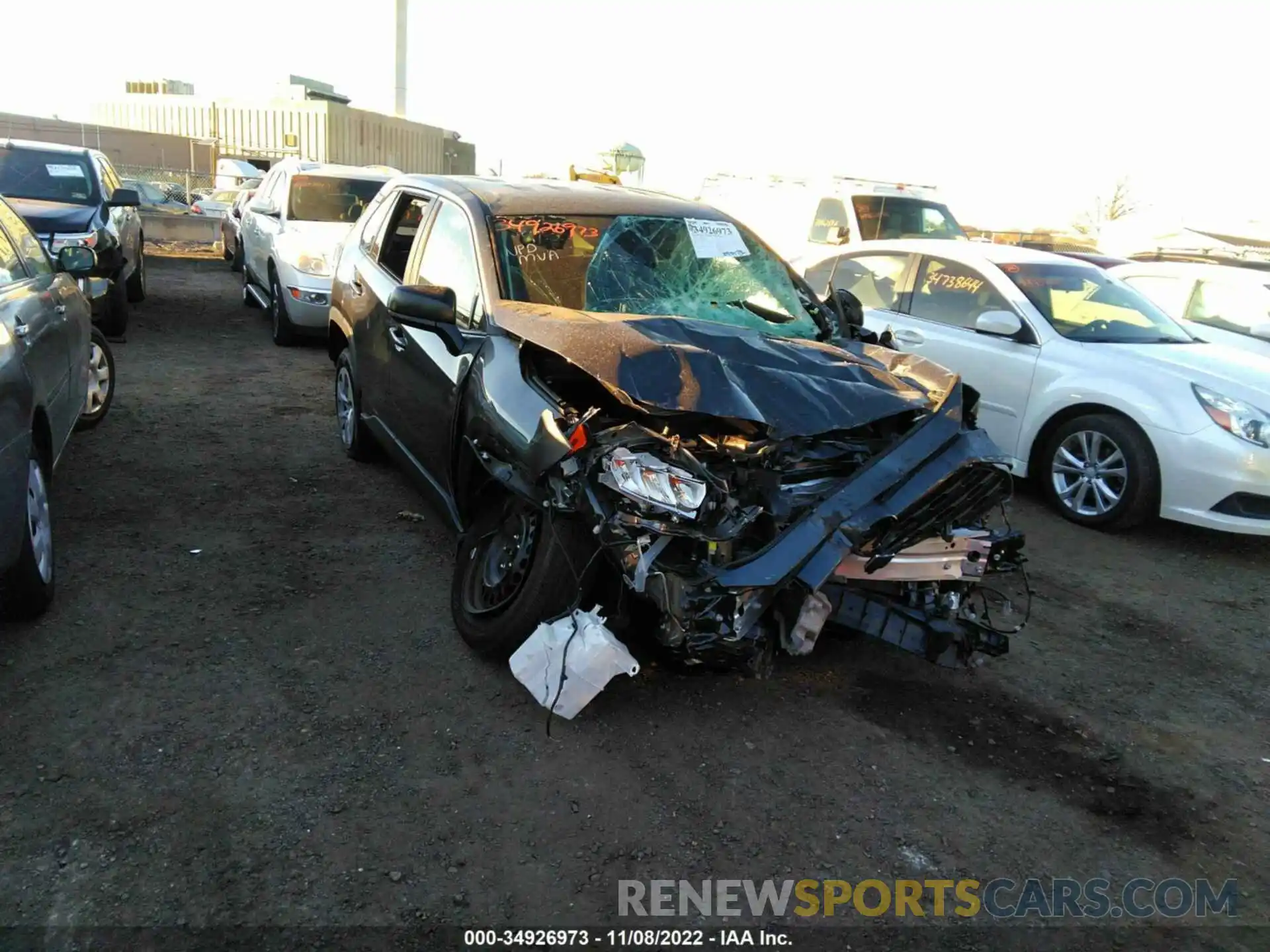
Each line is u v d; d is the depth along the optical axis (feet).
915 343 17.35
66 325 16.10
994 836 10.07
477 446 12.23
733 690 12.36
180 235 67.92
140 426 21.98
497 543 12.59
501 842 9.39
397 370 16.01
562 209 15.40
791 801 10.34
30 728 10.46
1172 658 14.44
